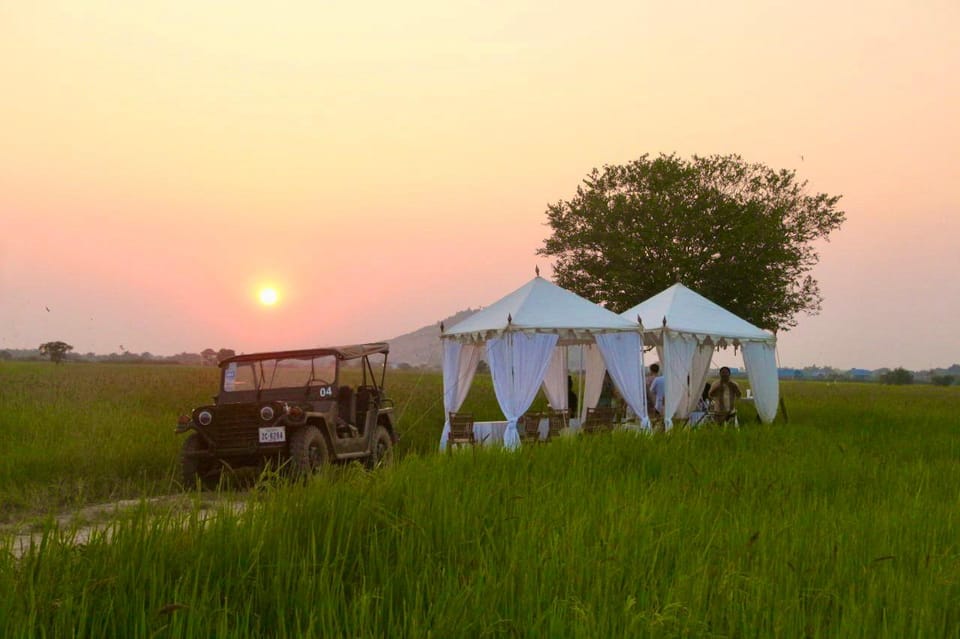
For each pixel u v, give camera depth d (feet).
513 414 56.85
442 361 64.69
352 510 19.71
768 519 23.08
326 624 14.05
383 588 15.78
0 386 106.73
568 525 19.86
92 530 16.99
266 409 40.83
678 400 65.36
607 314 62.54
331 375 45.21
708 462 35.83
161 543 16.29
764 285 109.50
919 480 32.12
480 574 15.66
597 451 36.83
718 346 75.05
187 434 53.26
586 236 113.19
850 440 47.96
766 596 15.65
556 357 72.64
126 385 119.96
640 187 113.70
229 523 17.85
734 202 108.99
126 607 14.10
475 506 21.66
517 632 13.55
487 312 63.00
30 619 12.85
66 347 354.13
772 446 42.37
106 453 44.83
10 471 39.83
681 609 14.75
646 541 19.03
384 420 51.55
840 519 22.75
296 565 16.10
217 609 13.82
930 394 183.01
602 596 15.39
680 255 104.78
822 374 576.20
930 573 17.20
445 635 13.66
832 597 16.22
